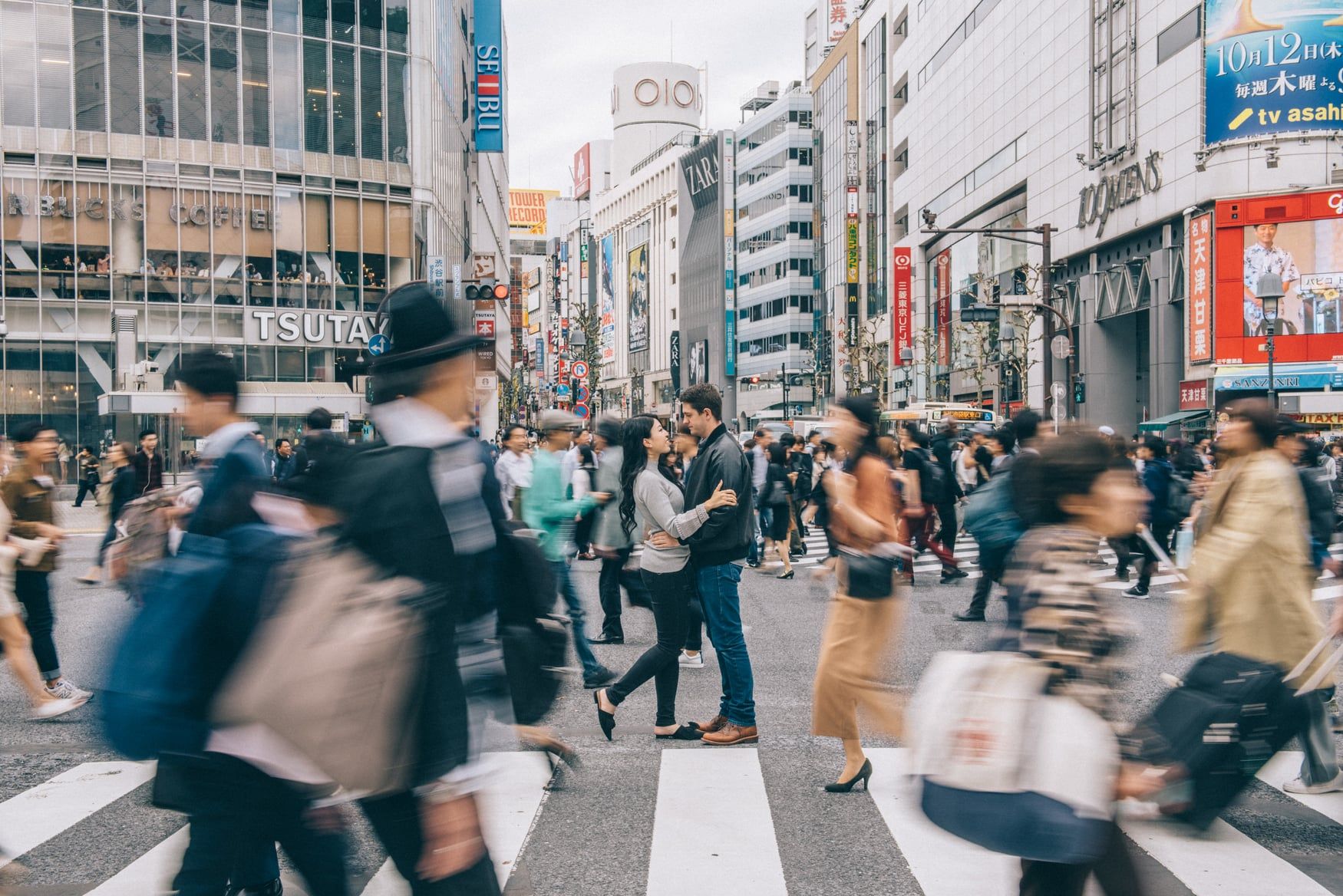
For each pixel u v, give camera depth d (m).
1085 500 2.80
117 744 2.60
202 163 34.12
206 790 2.67
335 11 35.75
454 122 45.00
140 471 14.05
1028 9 51.19
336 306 35.94
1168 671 7.77
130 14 33.22
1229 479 4.96
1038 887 2.75
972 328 57.12
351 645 2.39
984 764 2.63
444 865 2.48
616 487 9.15
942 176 65.19
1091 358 45.66
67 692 6.99
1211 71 35.75
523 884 3.74
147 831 4.66
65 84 32.72
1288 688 3.97
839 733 5.11
